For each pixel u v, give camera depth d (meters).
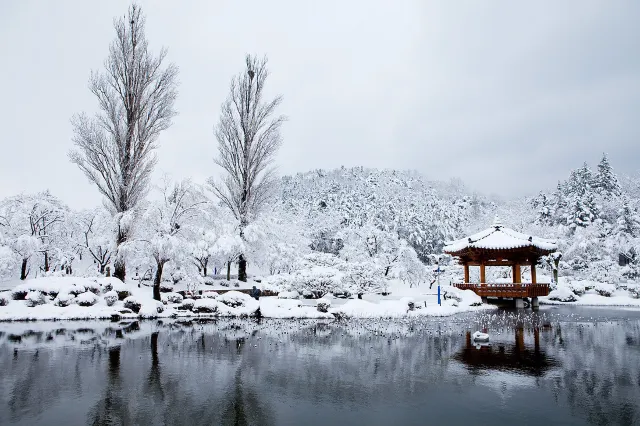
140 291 29.33
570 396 9.92
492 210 84.12
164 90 31.67
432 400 9.63
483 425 8.14
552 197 75.06
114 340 17.19
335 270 31.47
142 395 9.92
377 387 10.62
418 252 67.88
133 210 28.61
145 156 31.31
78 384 10.81
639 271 47.16
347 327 21.50
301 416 8.62
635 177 81.38
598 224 59.44
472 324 23.02
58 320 23.25
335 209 77.31
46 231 37.16
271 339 17.62
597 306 36.41
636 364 13.23
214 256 37.66
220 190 38.44
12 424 8.16
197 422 8.28
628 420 8.41
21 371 12.09
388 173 118.62
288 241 47.53
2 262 30.31
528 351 15.29
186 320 23.92
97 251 39.09
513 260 36.09
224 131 38.12
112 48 30.67
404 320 24.67
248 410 8.95
